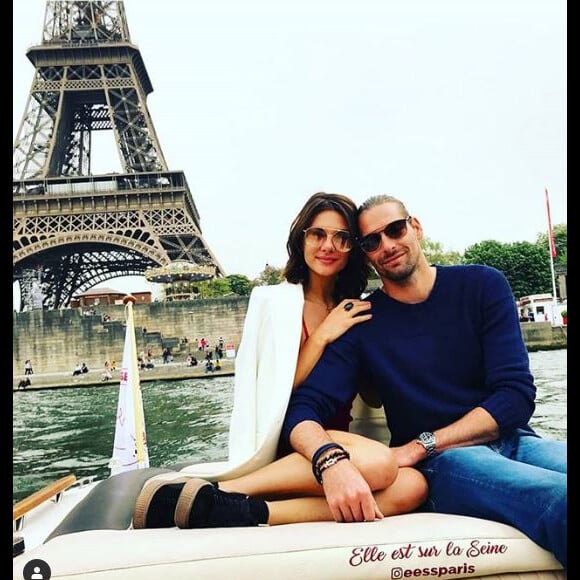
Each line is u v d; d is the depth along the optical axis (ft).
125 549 4.46
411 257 6.21
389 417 6.31
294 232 6.98
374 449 5.42
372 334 6.28
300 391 6.10
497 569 4.57
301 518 5.35
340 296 7.27
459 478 5.31
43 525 7.71
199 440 53.62
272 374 6.25
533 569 4.63
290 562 4.39
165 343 99.91
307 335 6.83
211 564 4.35
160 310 102.27
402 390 6.04
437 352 6.07
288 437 5.75
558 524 4.46
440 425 5.98
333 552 4.45
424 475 5.79
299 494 5.60
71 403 82.89
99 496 6.27
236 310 102.58
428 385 6.04
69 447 57.52
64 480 8.77
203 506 5.06
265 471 5.62
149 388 86.43
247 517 5.12
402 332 6.20
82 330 98.22
